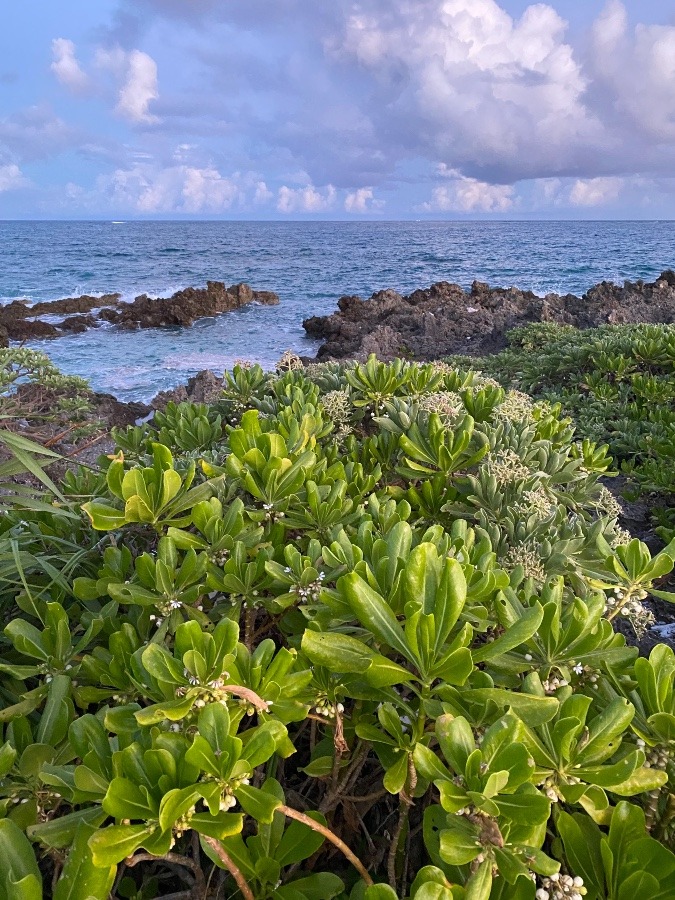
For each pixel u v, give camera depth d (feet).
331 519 7.20
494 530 7.91
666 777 4.33
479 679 4.77
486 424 10.58
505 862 3.47
